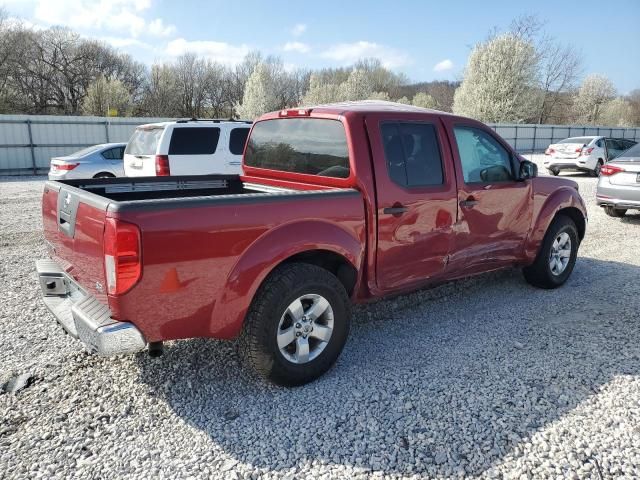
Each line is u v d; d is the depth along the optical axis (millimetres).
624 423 2906
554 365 3631
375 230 3662
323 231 3326
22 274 5848
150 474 2512
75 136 21938
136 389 3309
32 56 52656
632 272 6027
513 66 42375
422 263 4055
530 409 3062
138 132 9891
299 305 3260
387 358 3770
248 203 2998
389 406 3115
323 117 3861
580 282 5645
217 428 2893
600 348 3912
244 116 52969
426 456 2645
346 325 3498
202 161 9344
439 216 4074
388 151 3771
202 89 60719
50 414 3014
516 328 4324
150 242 2652
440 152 4109
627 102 68688
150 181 4445
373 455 2656
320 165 3908
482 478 2480
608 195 9102
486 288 5422
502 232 4680
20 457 2625
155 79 56750
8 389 3285
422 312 4719
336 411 3064
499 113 43219
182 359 3719
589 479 2461
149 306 2727
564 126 37312
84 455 2648
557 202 5145
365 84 61781
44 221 3820
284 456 2648
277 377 3232
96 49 56406
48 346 3914
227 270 2941
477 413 3025
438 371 3557
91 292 2955
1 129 20281
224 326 3018
